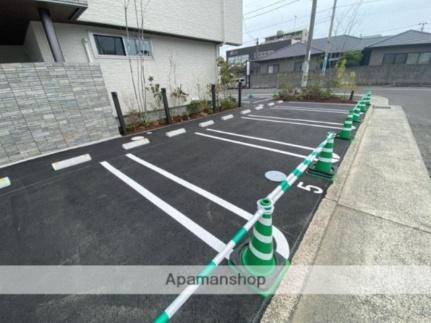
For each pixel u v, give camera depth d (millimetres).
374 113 6660
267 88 20484
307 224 1976
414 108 7305
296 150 3834
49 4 3627
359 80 16516
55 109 4047
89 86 4422
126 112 6066
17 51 7023
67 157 3885
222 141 4527
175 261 1653
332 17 13414
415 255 1625
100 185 2904
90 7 4699
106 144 4555
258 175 2969
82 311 1327
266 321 1217
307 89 10289
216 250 1741
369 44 18297
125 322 1253
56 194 2736
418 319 1214
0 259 1778
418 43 15586
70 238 1971
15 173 3344
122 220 2178
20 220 2273
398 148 3746
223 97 9305
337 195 2416
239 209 2266
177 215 2209
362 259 1610
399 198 2338
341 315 1249
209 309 1289
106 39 5457
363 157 3438
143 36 6039
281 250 1681
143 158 3768
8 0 3354
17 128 3674
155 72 6711
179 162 3533
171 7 6320
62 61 4191
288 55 20922
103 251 1793
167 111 6219
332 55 18750
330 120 5984
